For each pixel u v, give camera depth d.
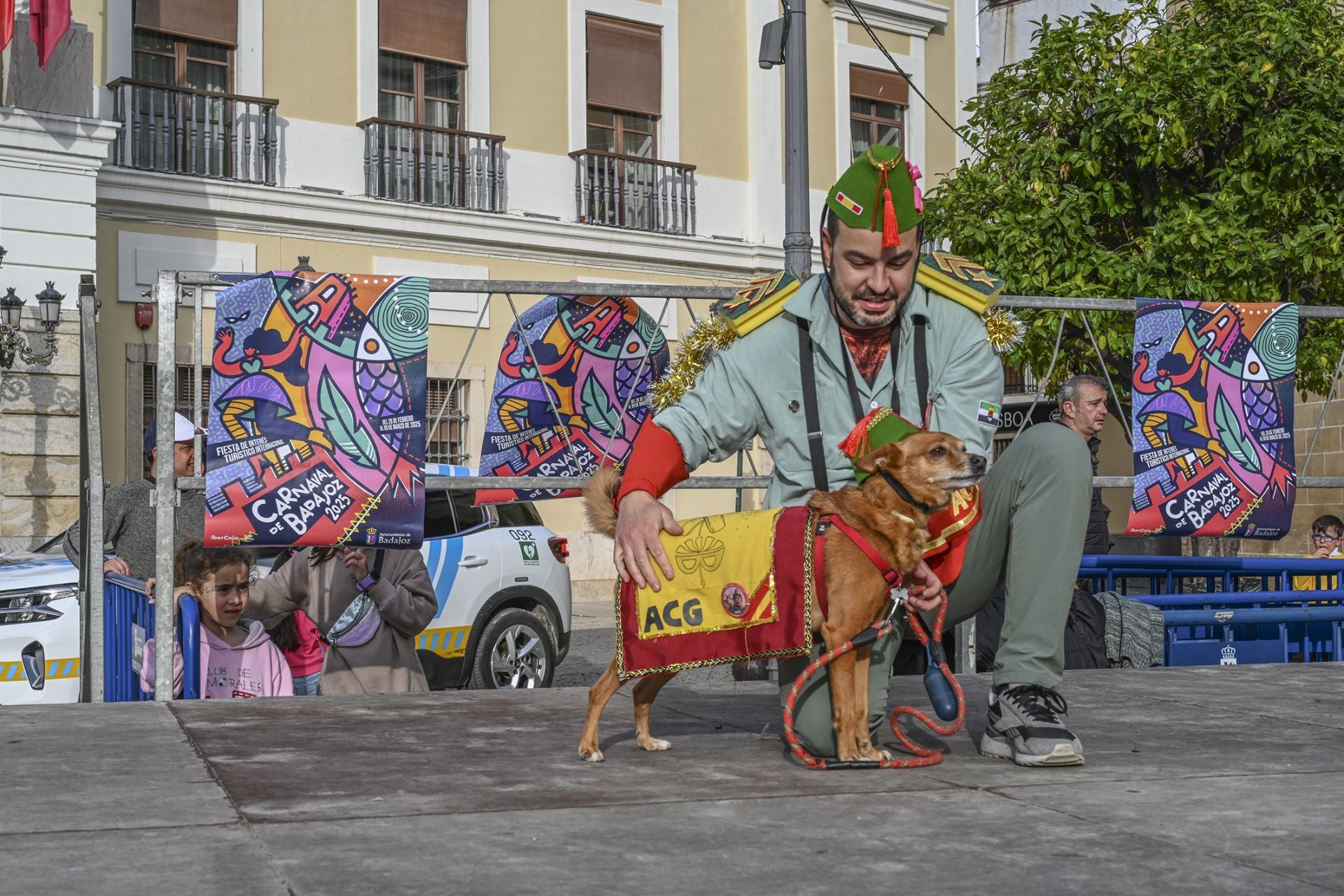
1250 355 6.34
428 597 6.30
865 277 3.67
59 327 14.64
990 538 3.88
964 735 4.26
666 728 4.35
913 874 2.55
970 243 11.67
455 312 17.95
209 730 4.09
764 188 20.81
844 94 21.28
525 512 9.96
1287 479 6.37
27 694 7.28
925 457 3.43
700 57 20.50
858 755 3.61
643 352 6.80
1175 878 2.54
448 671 9.09
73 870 2.51
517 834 2.82
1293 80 11.20
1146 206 11.60
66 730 4.05
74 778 3.34
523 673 9.52
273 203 16.69
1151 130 11.23
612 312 6.69
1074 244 11.31
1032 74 12.01
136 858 2.60
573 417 6.80
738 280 20.66
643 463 3.73
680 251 19.92
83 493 6.09
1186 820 3.00
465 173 18.36
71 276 14.74
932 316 3.89
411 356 5.35
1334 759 3.76
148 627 5.26
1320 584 8.82
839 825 2.94
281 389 5.21
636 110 19.94
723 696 5.16
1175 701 4.88
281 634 6.41
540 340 6.67
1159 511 6.22
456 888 2.43
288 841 2.75
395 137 17.75
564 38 19.20
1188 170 11.91
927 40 22.33
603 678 3.70
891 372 3.85
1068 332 10.98
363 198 17.27
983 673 6.34
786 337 3.85
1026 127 12.05
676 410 3.81
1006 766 3.65
